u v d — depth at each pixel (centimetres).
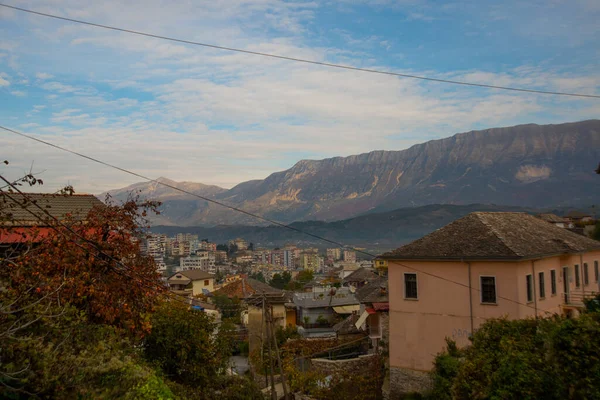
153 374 1628
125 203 2206
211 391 2388
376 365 3997
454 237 3600
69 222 2081
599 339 1309
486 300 3288
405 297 3584
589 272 4212
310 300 8125
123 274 2008
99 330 1644
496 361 1681
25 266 1767
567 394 1330
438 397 2428
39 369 1196
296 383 3697
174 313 2336
